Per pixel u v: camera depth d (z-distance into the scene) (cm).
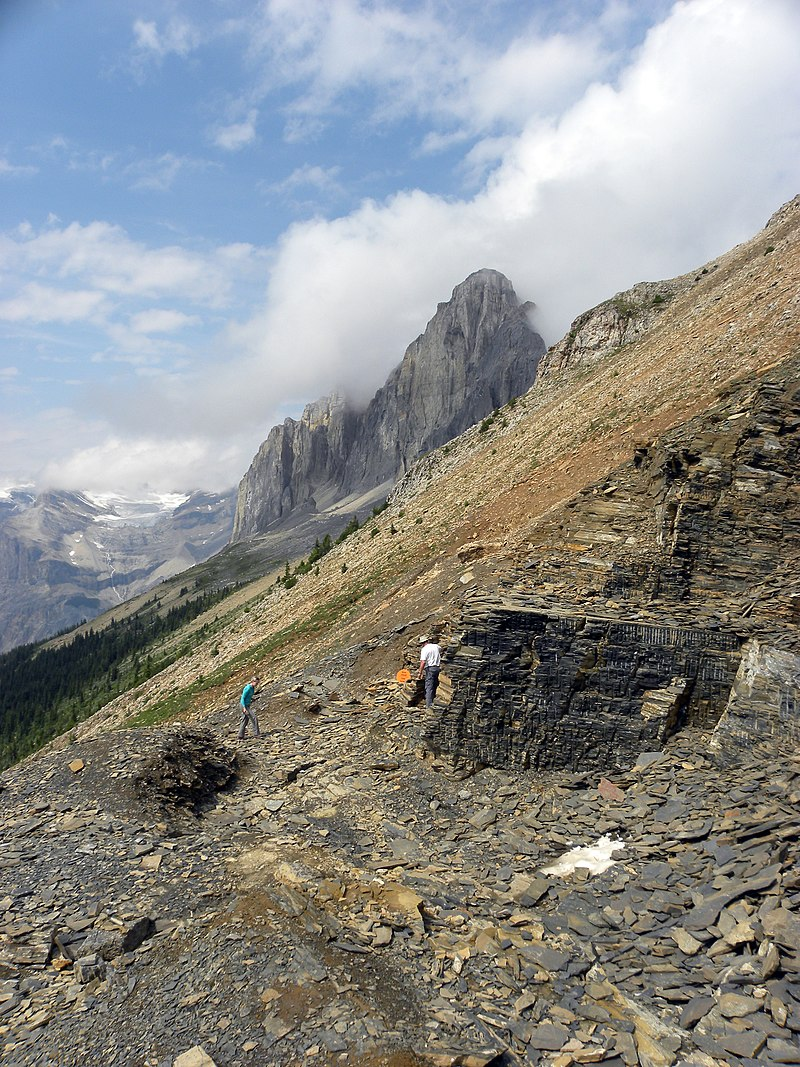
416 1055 991
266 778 2181
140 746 2155
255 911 1354
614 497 2730
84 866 1570
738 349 4000
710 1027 1012
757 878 1297
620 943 1242
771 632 1977
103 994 1168
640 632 2038
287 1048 1016
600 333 8262
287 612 6219
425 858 1634
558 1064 984
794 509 2267
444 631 2764
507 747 2058
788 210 7425
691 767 1833
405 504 7556
